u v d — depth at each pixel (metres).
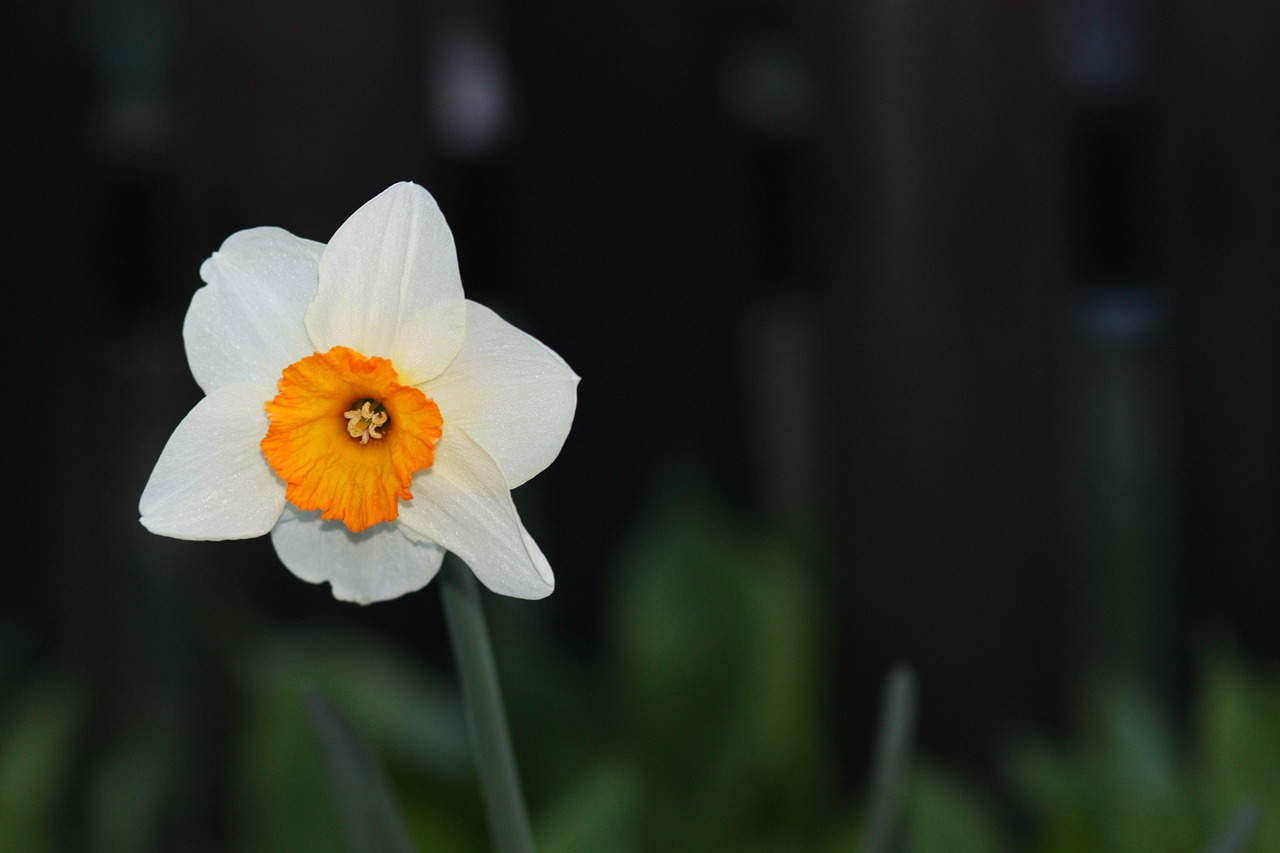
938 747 1.37
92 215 1.42
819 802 1.24
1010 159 1.32
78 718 1.29
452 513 0.74
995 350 1.33
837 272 1.36
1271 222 1.30
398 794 1.12
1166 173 1.34
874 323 1.35
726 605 1.20
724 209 1.43
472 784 1.13
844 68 1.34
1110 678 1.26
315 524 0.75
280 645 1.26
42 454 1.42
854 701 1.39
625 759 1.09
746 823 1.13
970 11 1.31
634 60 1.41
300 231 1.38
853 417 1.37
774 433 1.66
